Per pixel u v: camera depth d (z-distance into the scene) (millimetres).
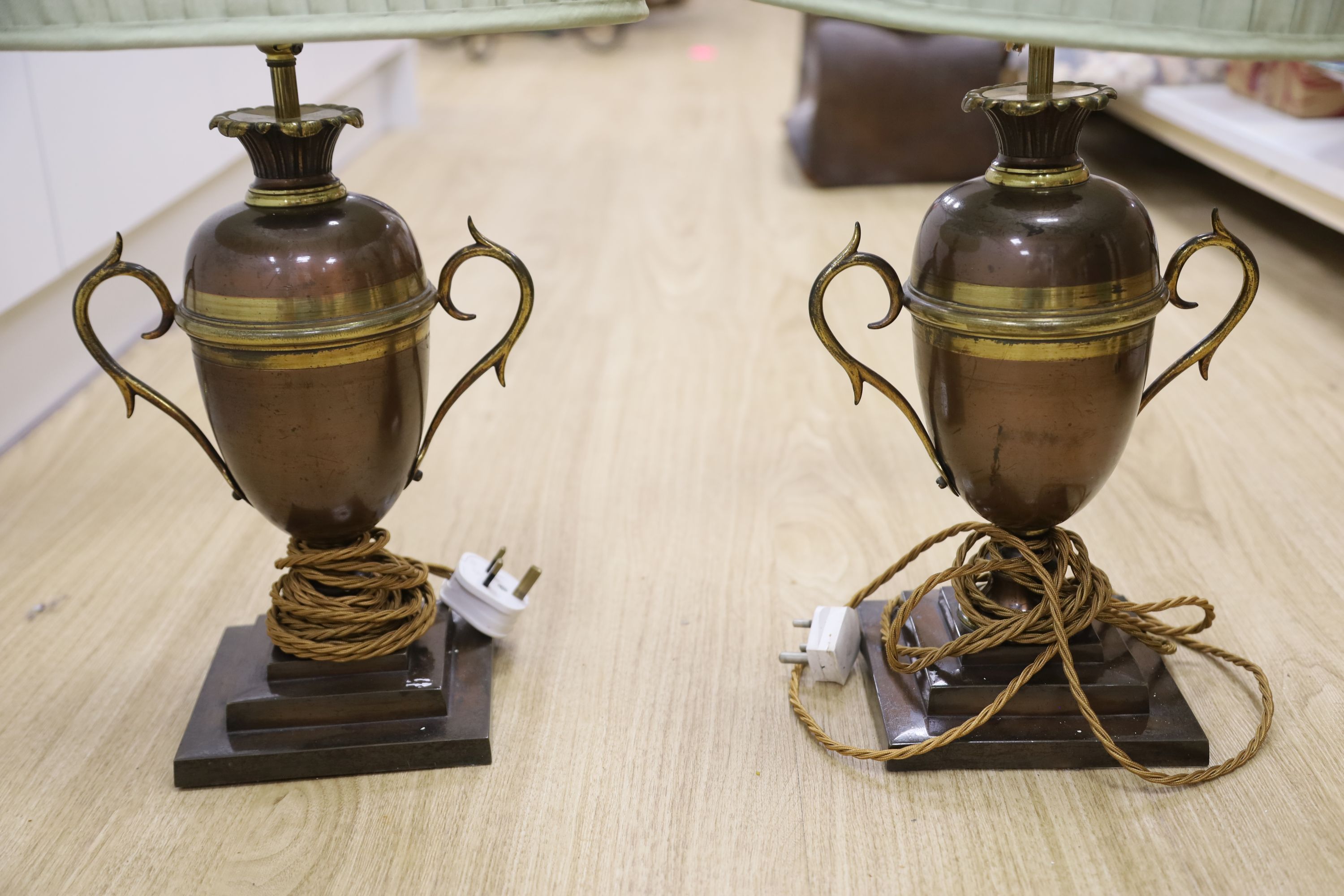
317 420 897
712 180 3012
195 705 1049
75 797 969
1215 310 2043
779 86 4219
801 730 1031
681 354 1929
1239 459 1518
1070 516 978
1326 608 1182
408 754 985
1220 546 1309
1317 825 900
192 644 1181
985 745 963
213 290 867
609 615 1211
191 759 969
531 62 4871
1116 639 1038
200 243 883
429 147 3406
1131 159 3100
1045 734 967
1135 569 1268
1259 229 2482
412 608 1025
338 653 993
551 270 2357
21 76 1628
